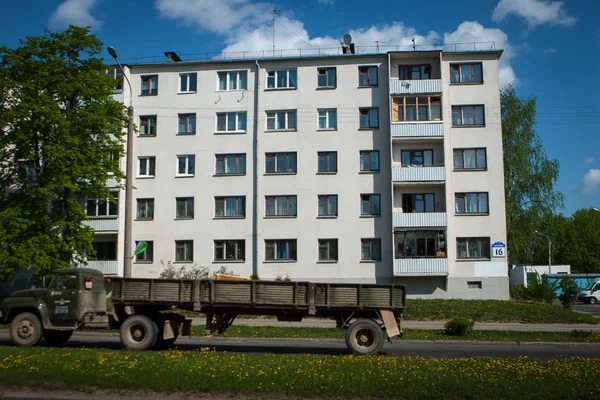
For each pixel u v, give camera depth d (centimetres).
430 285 3466
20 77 2989
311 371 938
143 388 848
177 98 3750
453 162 3556
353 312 1398
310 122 3653
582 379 894
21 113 2848
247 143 3675
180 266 3619
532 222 4372
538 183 4450
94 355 1077
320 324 2339
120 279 1402
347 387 834
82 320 1402
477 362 1073
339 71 3678
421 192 3566
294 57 3706
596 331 2131
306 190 3600
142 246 2947
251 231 3600
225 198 3656
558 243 7300
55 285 1432
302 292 1388
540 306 2866
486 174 3522
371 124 3631
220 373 910
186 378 874
